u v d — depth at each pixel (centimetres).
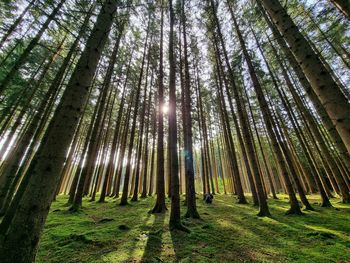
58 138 249
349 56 1337
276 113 1809
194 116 2125
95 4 470
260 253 456
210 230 644
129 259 412
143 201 1412
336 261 402
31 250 207
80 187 1041
